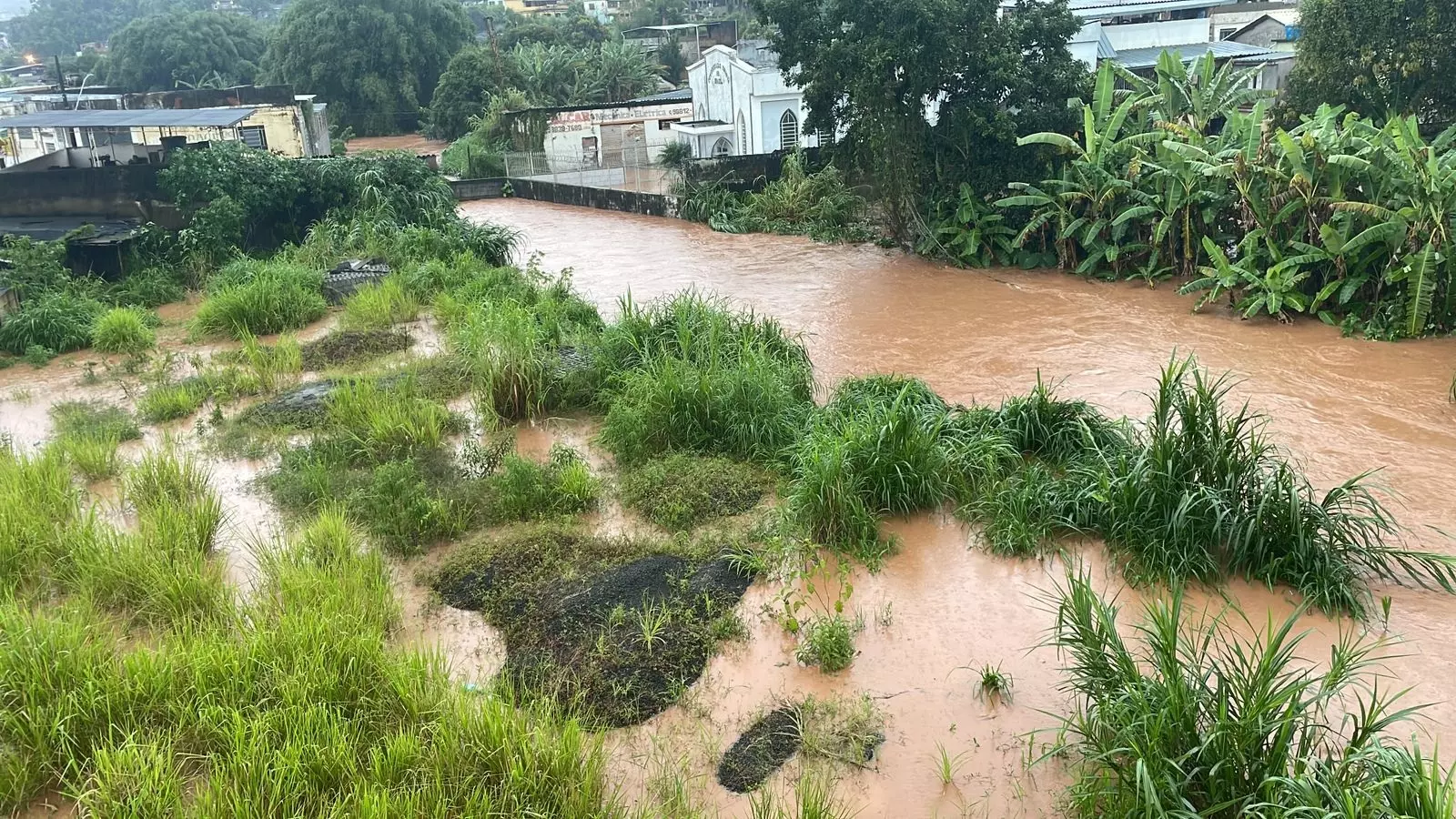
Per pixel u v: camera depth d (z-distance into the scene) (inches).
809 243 948.0
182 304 759.7
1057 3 801.6
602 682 269.0
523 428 469.7
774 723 255.4
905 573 328.8
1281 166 621.3
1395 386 495.2
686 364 454.9
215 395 522.0
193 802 223.8
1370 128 615.8
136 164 892.6
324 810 213.8
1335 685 217.0
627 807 226.7
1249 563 313.9
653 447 423.8
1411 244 567.5
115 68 2696.9
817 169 1087.0
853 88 796.6
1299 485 364.8
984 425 412.8
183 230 812.6
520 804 220.4
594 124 1550.2
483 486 388.8
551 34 2706.7
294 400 504.1
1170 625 229.9
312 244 837.8
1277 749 200.4
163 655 264.5
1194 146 684.1
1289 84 906.1
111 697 249.0
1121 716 217.3
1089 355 568.4
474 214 1234.6
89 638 280.2
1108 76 741.3
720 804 228.2
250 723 240.1
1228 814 202.4
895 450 370.0
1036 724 253.1
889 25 778.2
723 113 1457.9
